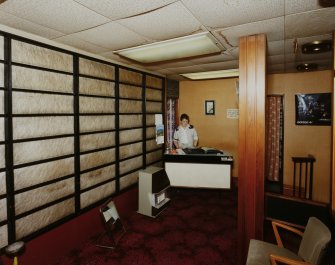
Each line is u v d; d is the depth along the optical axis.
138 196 4.49
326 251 2.08
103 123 3.82
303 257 2.30
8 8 2.07
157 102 5.47
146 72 5.02
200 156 5.09
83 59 3.41
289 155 5.61
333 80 2.54
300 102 5.43
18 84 2.56
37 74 2.77
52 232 2.99
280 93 5.59
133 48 3.21
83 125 3.43
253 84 2.78
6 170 2.49
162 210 4.48
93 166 3.63
